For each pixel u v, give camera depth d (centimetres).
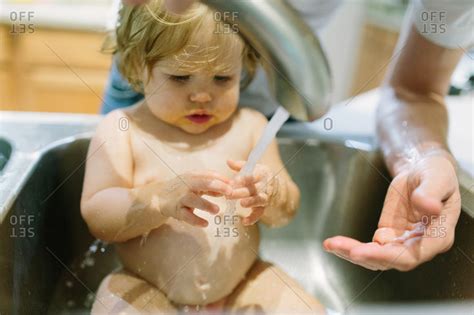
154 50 50
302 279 60
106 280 53
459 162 55
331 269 60
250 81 58
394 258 40
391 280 54
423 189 43
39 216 54
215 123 58
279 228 63
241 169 53
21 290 47
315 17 63
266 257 62
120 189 54
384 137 61
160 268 53
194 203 49
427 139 55
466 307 39
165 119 56
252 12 33
